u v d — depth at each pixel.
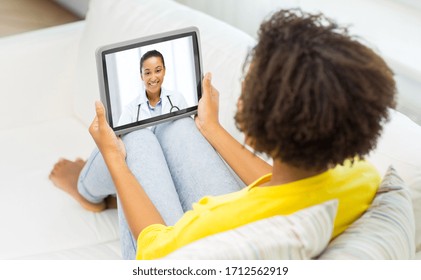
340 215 0.95
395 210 0.99
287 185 0.91
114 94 1.33
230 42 1.62
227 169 1.33
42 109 1.87
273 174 0.95
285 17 0.90
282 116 0.83
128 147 1.34
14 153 1.72
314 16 0.91
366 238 0.93
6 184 1.61
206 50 1.63
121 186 1.20
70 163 1.63
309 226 0.87
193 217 0.96
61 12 3.16
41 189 1.60
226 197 1.00
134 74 1.33
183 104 1.40
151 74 1.35
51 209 1.55
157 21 1.72
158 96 1.37
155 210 1.16
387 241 0.93
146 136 1.36
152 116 1.38
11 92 1.83
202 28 1.68
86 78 1.79
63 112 1.90
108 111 1.33
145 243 1.03
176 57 1.37
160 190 1.25
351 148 0.86
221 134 1.37
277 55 0.85
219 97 1.55
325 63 0.83
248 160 1.30
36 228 1.49
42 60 1.85
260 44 0.88
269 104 0.85
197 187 1.28
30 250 1.44
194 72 1.39
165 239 0.99
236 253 0.86
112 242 1.49
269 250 0.86
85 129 1.81
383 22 1.83
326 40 0.85
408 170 1.25
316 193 0.91
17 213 1.53
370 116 0.85
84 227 1.51
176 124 1.40
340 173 0.97
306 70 0.82
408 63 1.69
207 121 1.38
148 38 1.33
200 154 1.33
